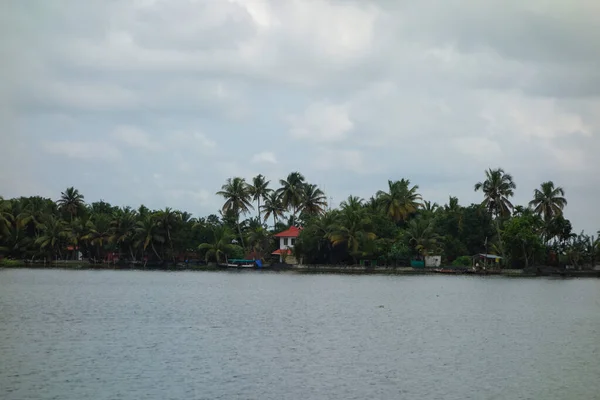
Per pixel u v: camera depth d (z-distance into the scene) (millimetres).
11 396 33500
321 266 155000
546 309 73812
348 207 155000
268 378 37688
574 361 42812
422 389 35594
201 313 67125
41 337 50562
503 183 150250
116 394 34062
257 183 179250
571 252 159875
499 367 40875
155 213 165375
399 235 154750
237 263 161375
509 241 148375
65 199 188000
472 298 87125
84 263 172375
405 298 86000
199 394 34312
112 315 64812
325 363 41719
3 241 170875
